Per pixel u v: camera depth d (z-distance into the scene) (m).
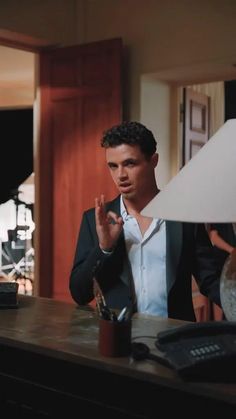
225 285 1.19
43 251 3.98
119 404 1.19
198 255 1.67
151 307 1.63
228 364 1.01
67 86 3.82
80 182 3.79
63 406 1.29
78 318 1.53
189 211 1.05
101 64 3.64
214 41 3.26
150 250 1.64
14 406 1.39
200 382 1.02
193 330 1.13
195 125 4.08
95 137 3.71
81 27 3.88
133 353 1.15
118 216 1.61
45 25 3.82
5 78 6.90
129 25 3.64
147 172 1.62
